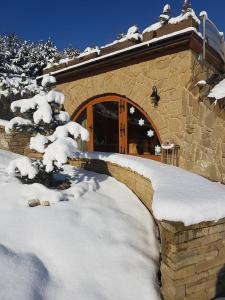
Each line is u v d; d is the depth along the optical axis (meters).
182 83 6.79
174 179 4.36
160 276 3.59
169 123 7.11
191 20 6.42
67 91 10.12
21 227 3.91
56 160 5.42
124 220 4.58
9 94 12.94
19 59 20.98
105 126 9.55
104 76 8.76
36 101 5.86
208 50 7.32
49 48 22.12
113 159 6.68
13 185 5.36
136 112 8.55
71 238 3.81
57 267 3.32
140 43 7.26
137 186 5.71
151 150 8.48
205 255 3.21
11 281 2.85
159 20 7.04
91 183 5.93
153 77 7.43
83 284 3.13
